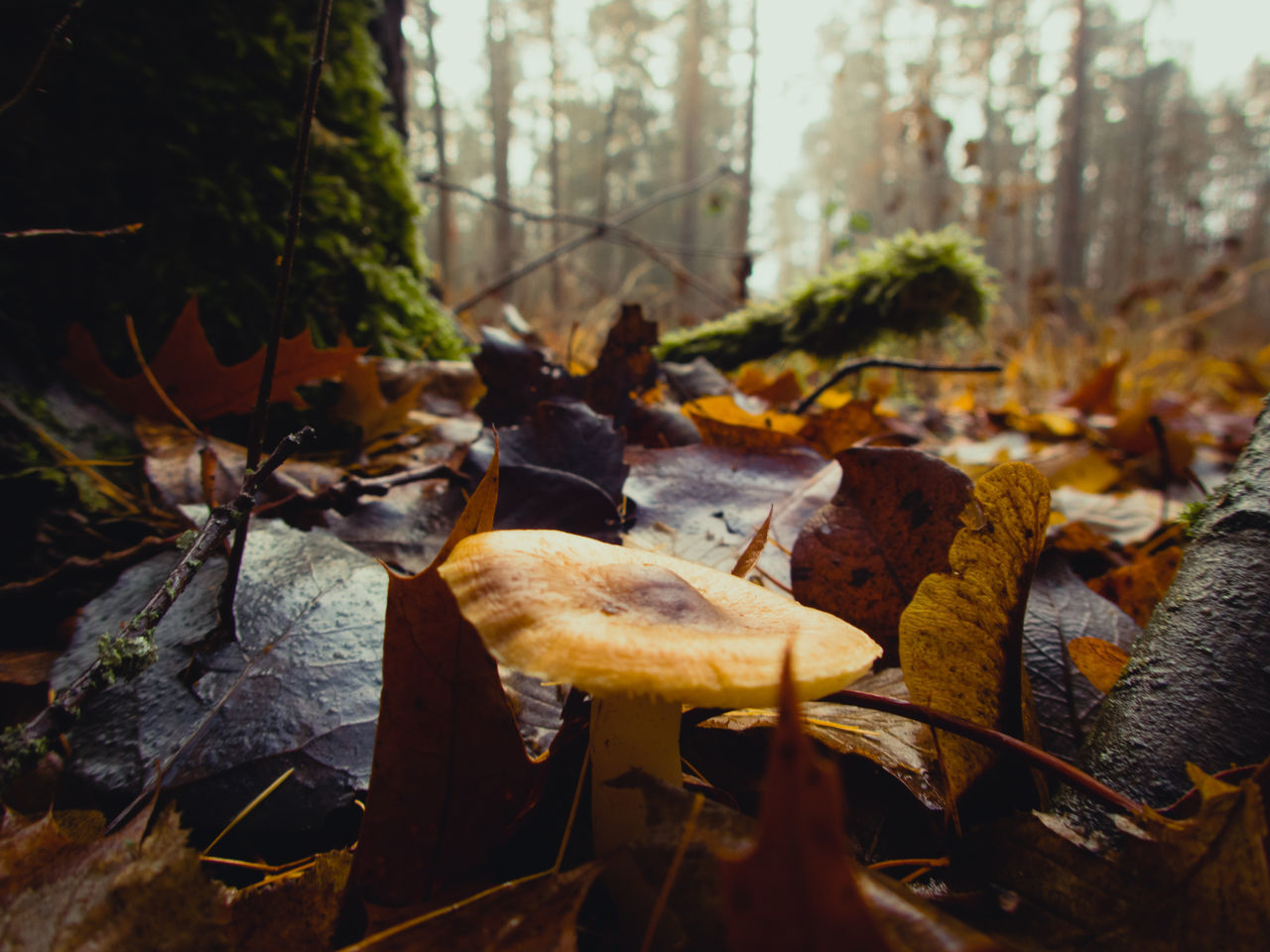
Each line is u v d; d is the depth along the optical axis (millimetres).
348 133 451
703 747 210
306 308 392
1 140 314
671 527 289
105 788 181
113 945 148
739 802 200
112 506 286
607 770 177
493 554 173
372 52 481
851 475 239
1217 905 149
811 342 620
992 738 177
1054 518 358
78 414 302
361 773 188
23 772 158
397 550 268
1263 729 169
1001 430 781
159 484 286
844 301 591
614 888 159
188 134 355
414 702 171
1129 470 537
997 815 188
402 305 473
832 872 99
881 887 142
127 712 191
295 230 199
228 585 201
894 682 219
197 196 353
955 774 183
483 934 153
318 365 312
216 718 192
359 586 223
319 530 254
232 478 295
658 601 173
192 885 153
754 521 292
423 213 512
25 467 275
